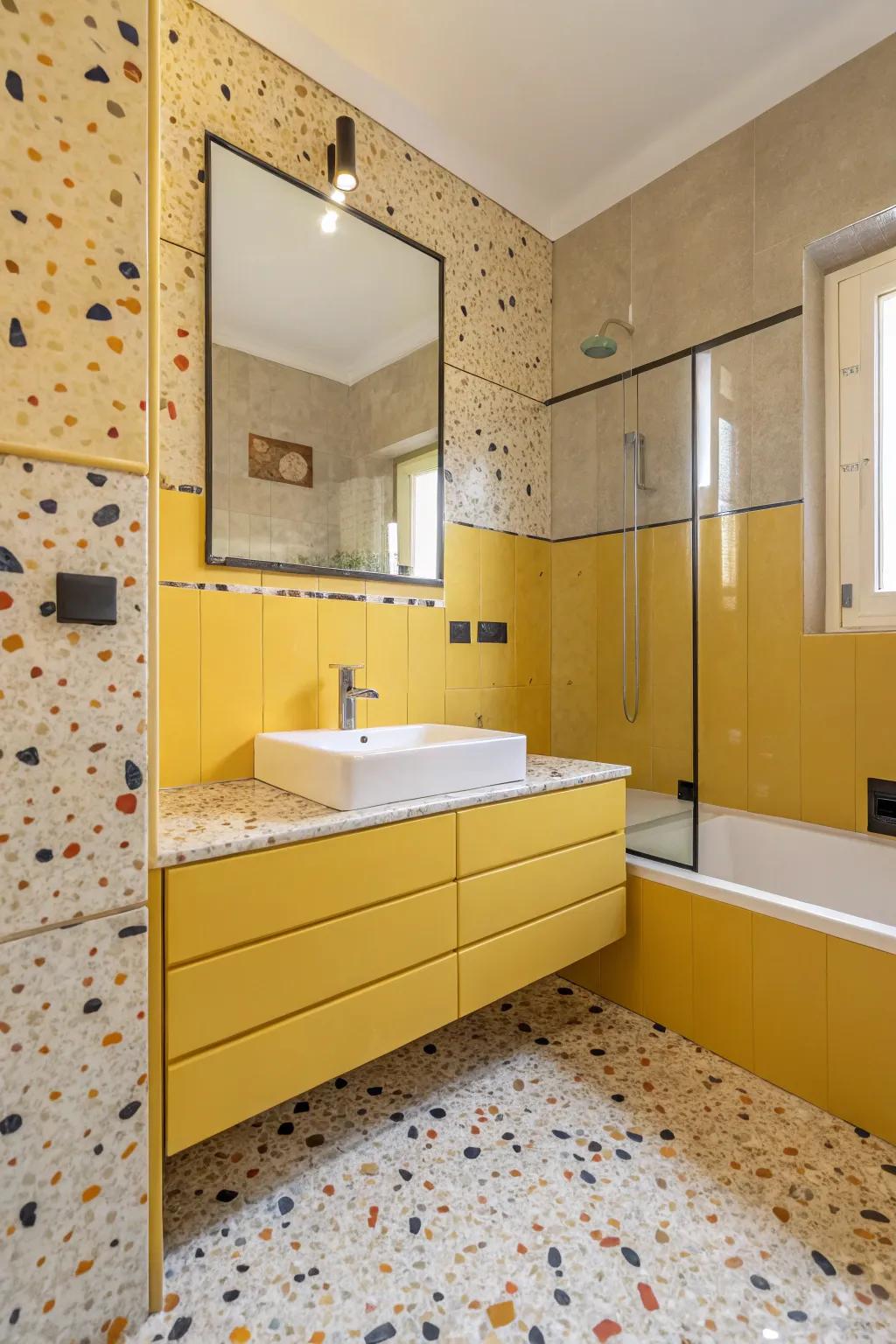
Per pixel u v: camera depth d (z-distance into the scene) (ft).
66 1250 3.04
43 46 2.86
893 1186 4.14
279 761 5.12
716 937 5.58
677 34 6.02
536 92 6.66
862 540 6.48
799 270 6.47
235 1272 3.55
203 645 5.34
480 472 7.58
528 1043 5.78
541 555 8.30
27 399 2.88
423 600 6.97
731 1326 3.25
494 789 5.06
